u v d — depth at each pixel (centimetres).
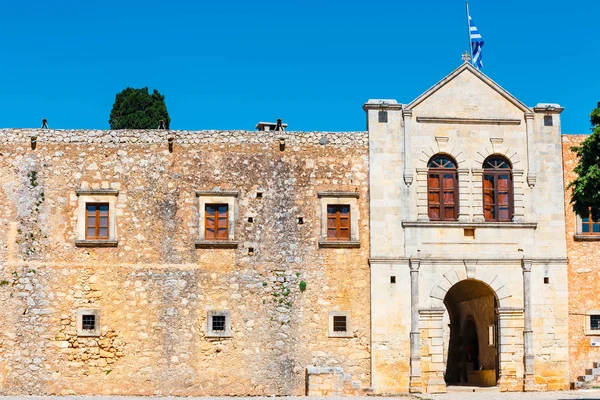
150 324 4175
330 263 4256
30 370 4125
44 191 4228
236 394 4156
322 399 3931
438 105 4372
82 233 4206
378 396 4122
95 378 4134
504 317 4297
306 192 4294
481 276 4303
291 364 4191
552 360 4297
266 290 4225
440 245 4297
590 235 4409
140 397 4031
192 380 4156
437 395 4097
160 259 4212
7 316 4147
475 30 4616
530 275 4325
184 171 4278
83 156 4259
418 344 4225
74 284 4175
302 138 4331
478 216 4322
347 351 4209
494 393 4169
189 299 4197
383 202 4291
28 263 4178
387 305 4238
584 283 4372
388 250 4266
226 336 4184
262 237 4253
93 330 4153
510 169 4397
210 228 4266
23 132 4262
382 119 4347
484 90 4409
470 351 4853
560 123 4444
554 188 4397
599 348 4344
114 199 4234
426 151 4341
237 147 4306
